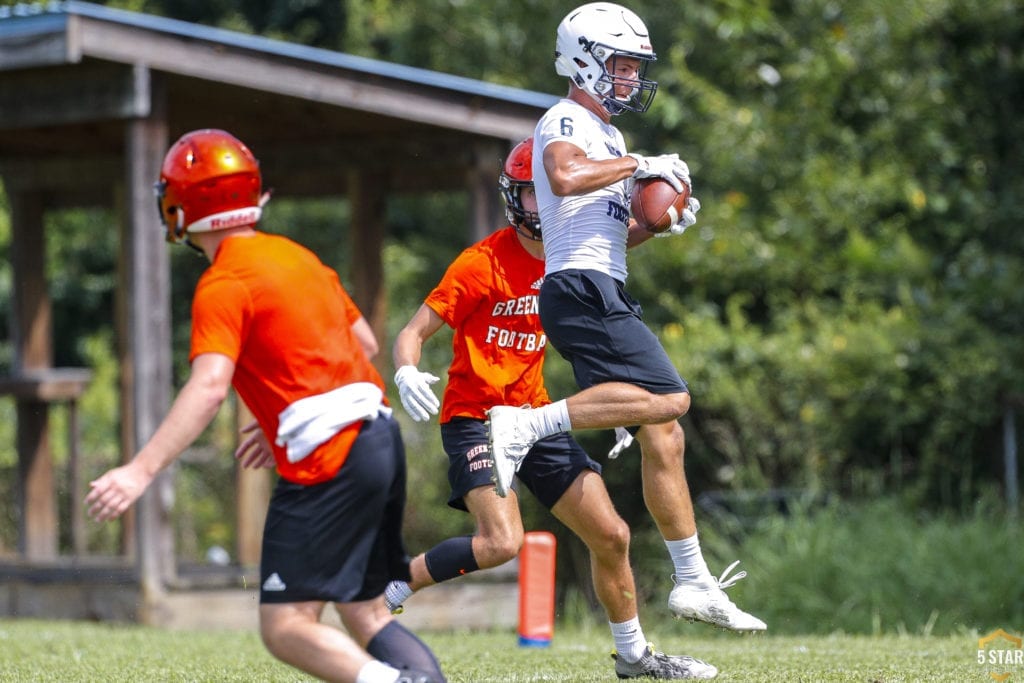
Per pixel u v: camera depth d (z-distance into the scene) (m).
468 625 37.81
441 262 67.44
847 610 36.47
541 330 19.94
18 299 45.72
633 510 47.69
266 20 77.44
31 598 36.75
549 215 18.66
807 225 53.34
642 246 53.81
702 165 59.41
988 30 57.25
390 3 73.38
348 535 13.55
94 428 61.94
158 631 31.97
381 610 14.33
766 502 42.62
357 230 45.69
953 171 58.25
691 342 47.81
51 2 48.94
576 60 18.91
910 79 56.94
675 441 19.50
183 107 40.34
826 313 51.56
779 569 38.12
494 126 40.94
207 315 13.34
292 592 13.45
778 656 23.70
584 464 19.11
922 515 42.19
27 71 35.31
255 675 20.67
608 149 18.80
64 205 47.59
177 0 75.69
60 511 51.75
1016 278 49.66
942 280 52.78
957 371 45.69
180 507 56.53
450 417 20.02
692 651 25.67
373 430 13.72
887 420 46.22
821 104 56.88
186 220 14.12
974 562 37.00
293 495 13.56
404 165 44.09
